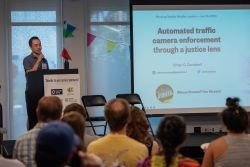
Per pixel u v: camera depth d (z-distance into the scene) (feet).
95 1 26.68
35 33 26.53
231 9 25.04
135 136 11.18
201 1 24.84
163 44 24.73
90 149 9.33
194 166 8.07
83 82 26.43
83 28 26.40
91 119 25.20
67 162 5.45
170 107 24.77
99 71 26.84
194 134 24.50
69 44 26.18
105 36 26.86
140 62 24.67
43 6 26.50
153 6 24.66
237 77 25.13
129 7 25.88
